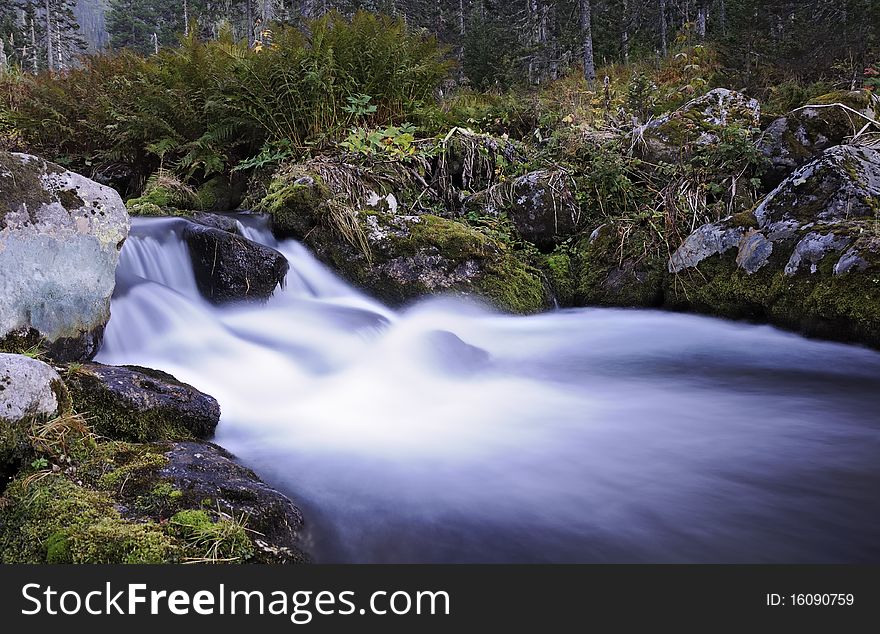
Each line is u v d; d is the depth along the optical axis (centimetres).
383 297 608
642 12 2000
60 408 248
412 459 315
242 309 498
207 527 206
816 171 557
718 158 686
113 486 226
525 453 325
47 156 798
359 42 786
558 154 772
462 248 633
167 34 3856
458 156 747
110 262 352
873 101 702
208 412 314
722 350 516
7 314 297
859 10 1018
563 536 249
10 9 3219
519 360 501
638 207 705
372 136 715
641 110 907
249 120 750
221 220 562
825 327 502
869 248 483
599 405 402
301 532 237
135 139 759
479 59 1373
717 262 597
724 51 1130
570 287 684
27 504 213
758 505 272
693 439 345
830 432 353
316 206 614
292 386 399
